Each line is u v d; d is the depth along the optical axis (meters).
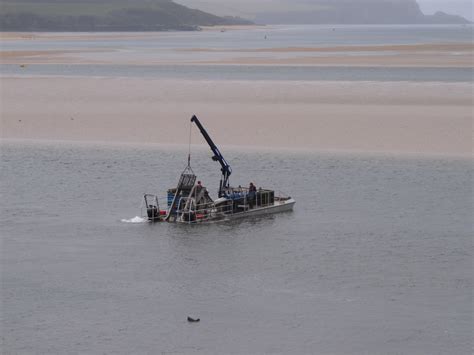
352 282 139.75
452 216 182.00
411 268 146.88
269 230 172.25
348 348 115.50
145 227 174.38
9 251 157.12
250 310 128.12
